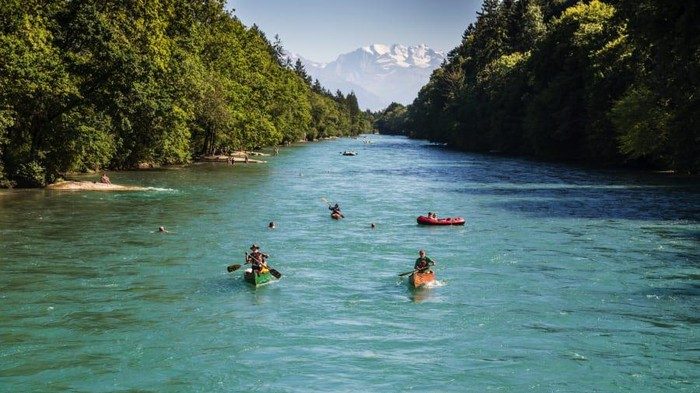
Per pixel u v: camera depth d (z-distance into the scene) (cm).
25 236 3416
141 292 2453
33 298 2345
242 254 3125
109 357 1822
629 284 2594
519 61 12325
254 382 1675
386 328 2089
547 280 2666
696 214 4325
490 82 13688
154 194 5269
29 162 5216
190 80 7044
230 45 10650
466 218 4288
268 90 12825
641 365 1791
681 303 2339
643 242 3412
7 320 2103
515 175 7506
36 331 2011
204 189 5759
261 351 1886
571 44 9438
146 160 7712
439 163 9738
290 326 2105
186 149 8744
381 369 1759
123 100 5691
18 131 5278
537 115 9906
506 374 1728
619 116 7325
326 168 8675
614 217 4241
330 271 2831
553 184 6412
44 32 4966
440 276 2745
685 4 5072
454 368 1769
